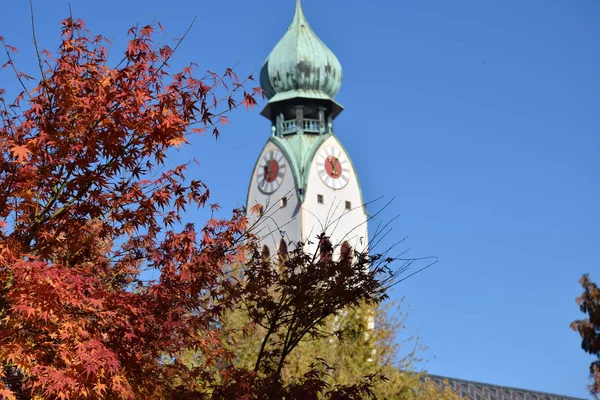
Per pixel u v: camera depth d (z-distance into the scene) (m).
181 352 17.36
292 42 90.25
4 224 15.48
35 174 15.59
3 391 13.59
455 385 95.88
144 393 16.12
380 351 47.03
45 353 14.55
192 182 17.19
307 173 84.56
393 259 18.05
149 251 17.06
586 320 61.41
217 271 17.17
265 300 18.38
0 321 15.00
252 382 17.59
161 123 15.98
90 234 16.75
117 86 16.08
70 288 14.38
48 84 16.02
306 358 40.34
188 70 16.55
